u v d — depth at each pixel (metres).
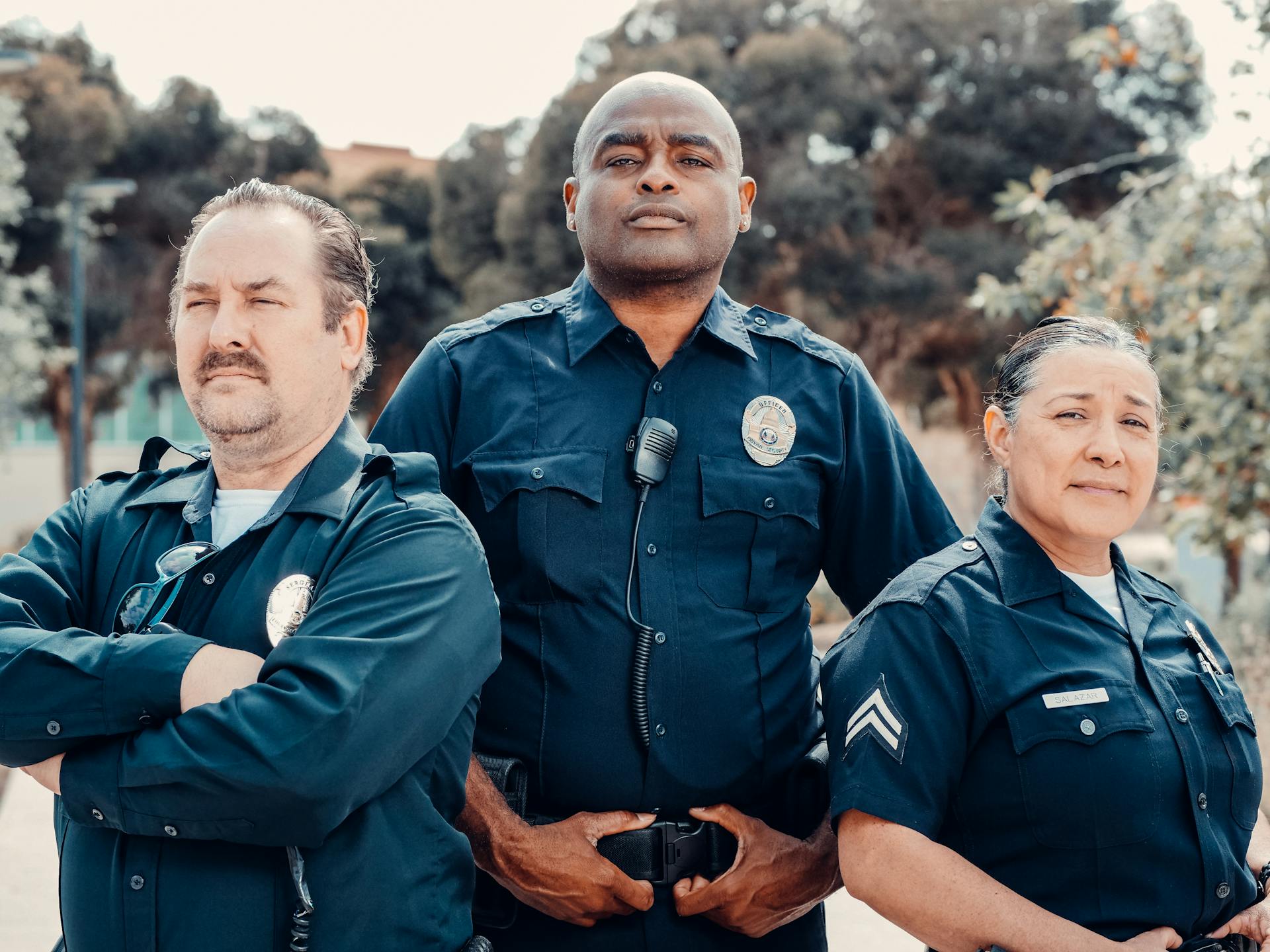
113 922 1.75
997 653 2.04
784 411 2.54
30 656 1.76
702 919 2.34
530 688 2.38
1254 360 6.12
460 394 2.56
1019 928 1.88
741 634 2.41
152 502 2.03
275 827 1.68
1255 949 2.03
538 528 2.40
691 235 2.41
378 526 1.92
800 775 2.42
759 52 21.45
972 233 21.72
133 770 1.70
